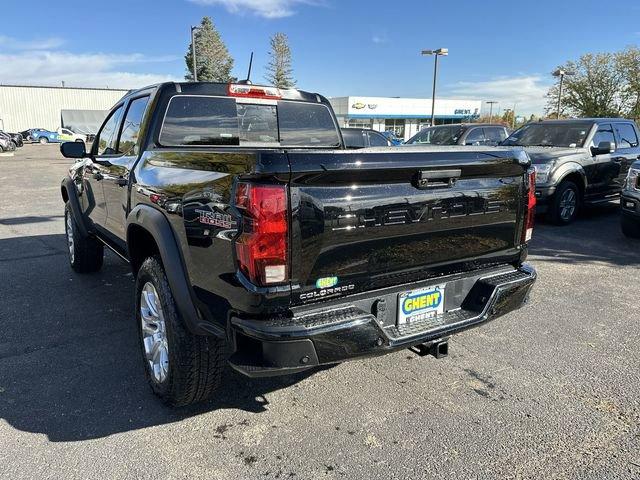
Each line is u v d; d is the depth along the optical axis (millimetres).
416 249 2729
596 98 43844
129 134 4102
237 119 4125
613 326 4371
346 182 2412
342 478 2475
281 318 2369
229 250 2363
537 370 3582
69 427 2863
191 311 2730
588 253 6988
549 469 2547
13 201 12023
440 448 2711
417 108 62000
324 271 2422
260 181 2227
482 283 3076
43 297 5035
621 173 9766
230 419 2979
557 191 8750
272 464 2576
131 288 5332
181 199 2736
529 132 10352
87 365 3605
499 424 2930
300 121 4551
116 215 4055
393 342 2604
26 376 3436
